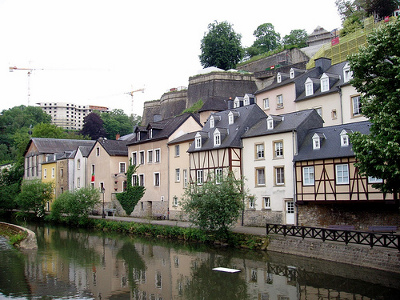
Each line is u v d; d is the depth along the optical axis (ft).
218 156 102.89
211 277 62.39
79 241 100.53
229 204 82.12
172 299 52.75
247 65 206.59
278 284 57.52
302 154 85.51
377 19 150.00
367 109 53.93
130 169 141.18
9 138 318.86
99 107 647.56
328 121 104.94
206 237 88.94
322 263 66.03
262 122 101.35
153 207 128.98
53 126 269.03
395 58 50.67
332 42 142.51
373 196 72.28
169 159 123.54
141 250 86.17
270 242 77.77
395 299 48.88
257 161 96.63
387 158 48.29
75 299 52.90
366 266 60.54
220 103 153.79
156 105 220.64
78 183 168.96
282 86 122.01
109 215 144.97
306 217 84.94
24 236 93.86
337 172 78.33
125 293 55.72
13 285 59.16
